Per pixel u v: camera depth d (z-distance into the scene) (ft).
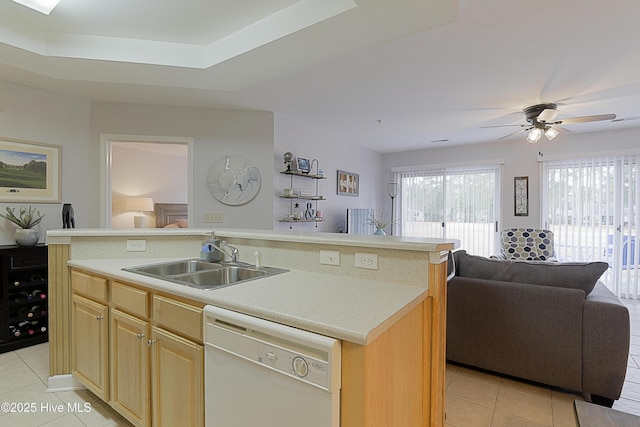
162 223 21.61
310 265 6.23
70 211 10.74
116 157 20.03
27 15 6.99
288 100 11.87
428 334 4.94
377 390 3.51
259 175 13.21
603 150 15.65
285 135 14.23
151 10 6.78
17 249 9.43
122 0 6.47
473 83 10.12
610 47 7.84
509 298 7.72
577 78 9.66
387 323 3.66
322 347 3.35
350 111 13.12
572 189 16.43
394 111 13.06
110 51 7.84
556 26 6.98
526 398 7.19
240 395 4.03
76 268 7.05
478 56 8.38
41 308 10.15
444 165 19.92
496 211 18.44
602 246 15.64
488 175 18.71
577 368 7.06
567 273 7.41
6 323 9.30
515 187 17.89
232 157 12.96
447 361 8.79
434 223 20.31
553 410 6.75
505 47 7.91
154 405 5.34
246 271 6.59
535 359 7.47
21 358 8.87
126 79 8.93
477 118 13.92
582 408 6.53
